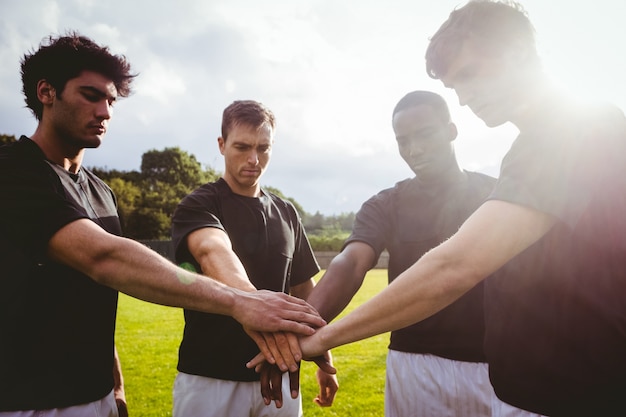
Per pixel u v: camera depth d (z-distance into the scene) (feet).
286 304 6.00
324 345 5.60
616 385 3.74
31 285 4.83
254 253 7.36
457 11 4.52
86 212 5.66
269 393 6.40
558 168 3.84
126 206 148.15
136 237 146.51
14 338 4.73
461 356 6.58
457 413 6.55
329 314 6.65
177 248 7.01
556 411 3.97
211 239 6.68
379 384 17.83
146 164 195.21
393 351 7.23
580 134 3.88
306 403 15.43
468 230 4.17
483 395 6.48
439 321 6.65
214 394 6.78
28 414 4.70
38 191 4.96
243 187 7.64
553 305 3.98
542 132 4.07
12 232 4.80
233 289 5.89
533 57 4.28
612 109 4.07
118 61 5.69
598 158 3.81
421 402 6.74
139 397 16.16
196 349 6.89
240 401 6.86
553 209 3.79
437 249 4.36
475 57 4.29
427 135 6.79
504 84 4.26
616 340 3.73
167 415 14.30
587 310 3.80
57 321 4.99
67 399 4.95
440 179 7.09
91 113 5.50
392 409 7.21
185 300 5.36
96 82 5.49
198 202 7.26
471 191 7.04
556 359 3.95
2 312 4.70
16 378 4.70
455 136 7.11
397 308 4.51
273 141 7.80
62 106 5.42
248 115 7.41
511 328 4.33
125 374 19.30
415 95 7.03
